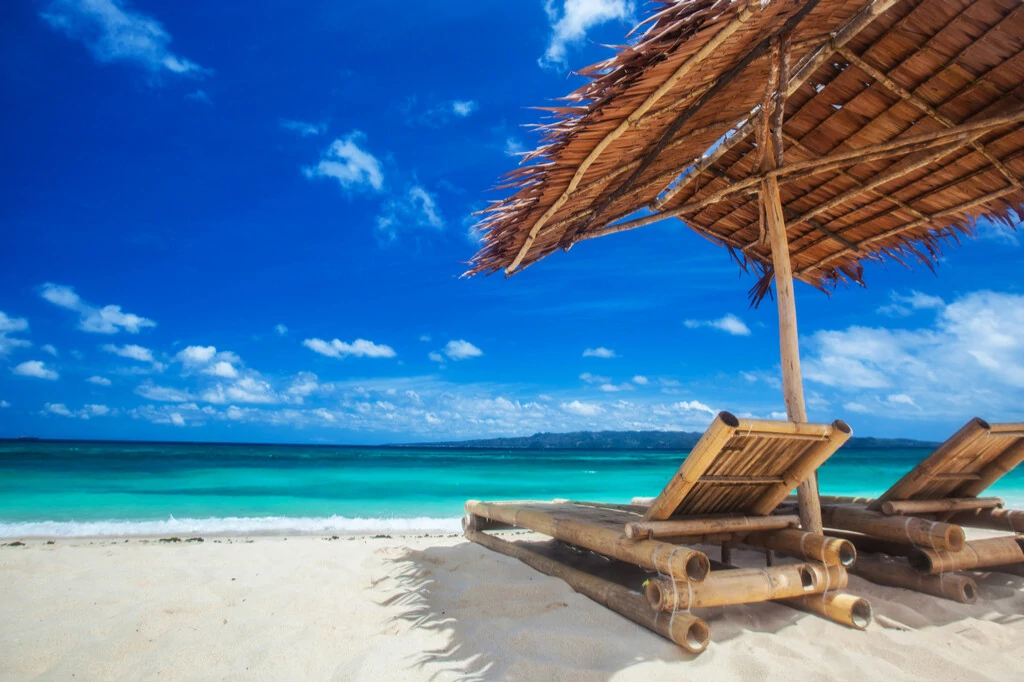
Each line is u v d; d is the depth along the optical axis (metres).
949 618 3.44
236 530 7.77
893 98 3.94
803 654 2.78
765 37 3.20
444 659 2.71
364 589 3.97
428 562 4.85
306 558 4.97
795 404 4.05
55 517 9.15
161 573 4.36
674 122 3.61
